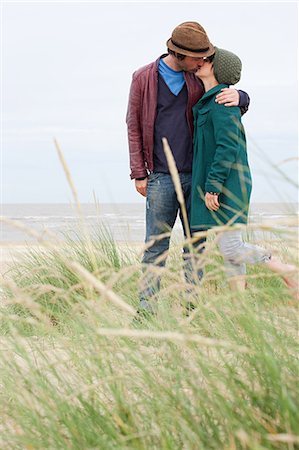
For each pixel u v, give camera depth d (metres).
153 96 4.55
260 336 1.95
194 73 4.47
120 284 3.24
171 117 4.55
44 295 4.03
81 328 2.34
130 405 2.00
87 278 1.55
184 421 1.91
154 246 4.64
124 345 2.30
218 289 2.50
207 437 1.87
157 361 2.39
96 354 2.19
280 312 2.29
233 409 1.91
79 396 2.09
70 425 1.99
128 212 45.03
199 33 4.29
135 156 4.70
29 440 2.01
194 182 4.40
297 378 1.92
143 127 4.61
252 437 1.76
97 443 1.92
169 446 1.82
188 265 3.30
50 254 5.16
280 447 1.76
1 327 3.04
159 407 1.97
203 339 1.53
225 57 4.26
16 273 5.33
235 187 4.18
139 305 3.07
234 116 4.17
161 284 3.10
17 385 2.23
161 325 2.47
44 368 2.31
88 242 2.53
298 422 1.69
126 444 1.91
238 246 3.88
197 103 4.44
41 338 2.87
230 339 2.18
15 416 2.24
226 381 1.99
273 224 1.72
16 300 1.99
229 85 4.36
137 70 4.68
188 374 2.07
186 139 4.57
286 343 2.20
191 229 4.43
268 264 3.37
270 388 1.95
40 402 2.13
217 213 4.25
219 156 4.14
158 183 4.62
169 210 4.68
